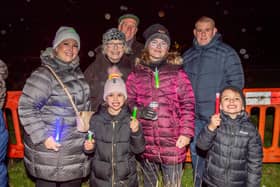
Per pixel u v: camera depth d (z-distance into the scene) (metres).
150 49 3.18
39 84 2.84
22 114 2.84
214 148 3.08
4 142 2.76
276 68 12.88
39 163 2.94
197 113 3.64
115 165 3.03
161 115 3.15
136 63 3.28
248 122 3.01
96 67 3.54
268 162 4.59
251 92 4.12
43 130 2.86
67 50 2.93
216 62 3.48
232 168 3.02
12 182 4.42
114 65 3.49
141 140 3.01
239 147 2.98
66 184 3.19
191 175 4.49
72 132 2.94
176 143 3.18
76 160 3.00
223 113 3.06
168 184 3.06
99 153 3.06
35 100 2.84
